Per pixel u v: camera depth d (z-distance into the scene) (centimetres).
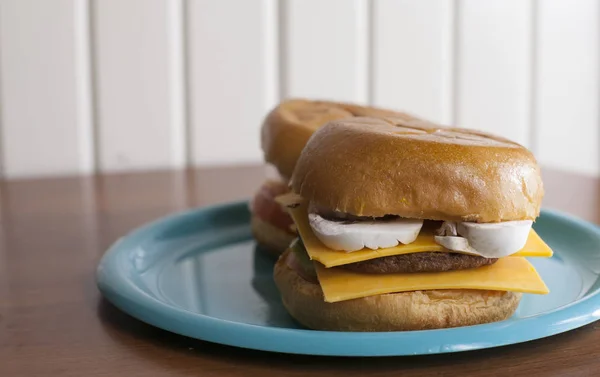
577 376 33
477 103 93
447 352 34
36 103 76
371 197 37
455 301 38
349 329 38
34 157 77
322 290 37
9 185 70
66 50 76
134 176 75
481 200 36
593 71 99
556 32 96
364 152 37
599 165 102
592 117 100
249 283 45
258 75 83
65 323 38
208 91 81
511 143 40
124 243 47
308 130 47
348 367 34
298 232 40
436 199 36
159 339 37
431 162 37
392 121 43
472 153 37
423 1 88
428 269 38
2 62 74
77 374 33
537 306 40
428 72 89
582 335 37
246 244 52
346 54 85
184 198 65
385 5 86
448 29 90
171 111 80
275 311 41
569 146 100
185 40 80
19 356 35
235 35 81
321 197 38
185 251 50
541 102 97
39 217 58
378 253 37
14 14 74
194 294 43
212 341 35
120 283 40
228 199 65
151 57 78
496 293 38
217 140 83
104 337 37
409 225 38
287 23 83
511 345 36
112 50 77
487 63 92
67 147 77
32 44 75
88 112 78
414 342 34
